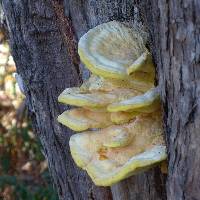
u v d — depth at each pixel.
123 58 1.21
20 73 1.61
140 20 1.28
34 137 3.06
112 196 1.60
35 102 1.62
